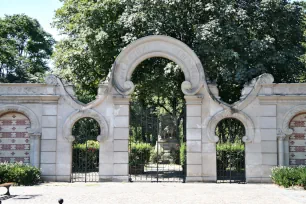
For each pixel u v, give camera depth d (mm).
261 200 14117
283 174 17797
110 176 19453
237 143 24734
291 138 19672
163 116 30406
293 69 24984
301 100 19422
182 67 19828
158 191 16281
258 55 23406
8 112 19984
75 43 26828
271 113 19484
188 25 23938
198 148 19547
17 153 19859
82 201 13672
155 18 23359
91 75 27578
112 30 24219
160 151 30797
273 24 24484
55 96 19641
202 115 19703
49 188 17078
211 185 18391
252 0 25109
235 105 19609
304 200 14125
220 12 22703
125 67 19828
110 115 19703
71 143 19656
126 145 19531
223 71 22703
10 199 13984
